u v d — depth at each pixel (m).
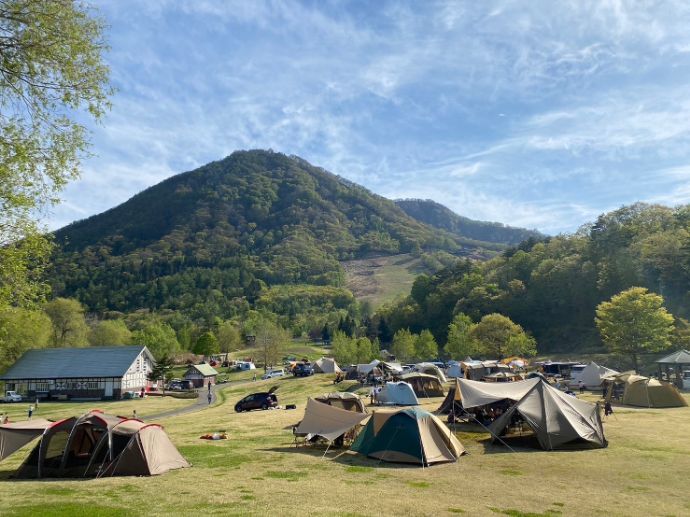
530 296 104.62
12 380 64.44
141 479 14.01
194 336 132.25
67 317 82.44
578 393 39.06
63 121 14.63
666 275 81.62
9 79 13.50
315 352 128.25
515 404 19.70
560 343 94.06
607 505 11.66
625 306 59.25
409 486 13.41
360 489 12.97
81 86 14.29
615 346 60.72
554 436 18.62
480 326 79.38
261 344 108.44
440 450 16.84
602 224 114.50
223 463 16.45
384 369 54.94
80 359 66.88
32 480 14.27
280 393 53.44
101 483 13.51
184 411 43.78
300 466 15.99
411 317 125.31
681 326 70.31
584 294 97.00
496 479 14.28
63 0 13.59
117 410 46.41
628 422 24.97
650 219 104.19
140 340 101.62
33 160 14.38
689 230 85.25
